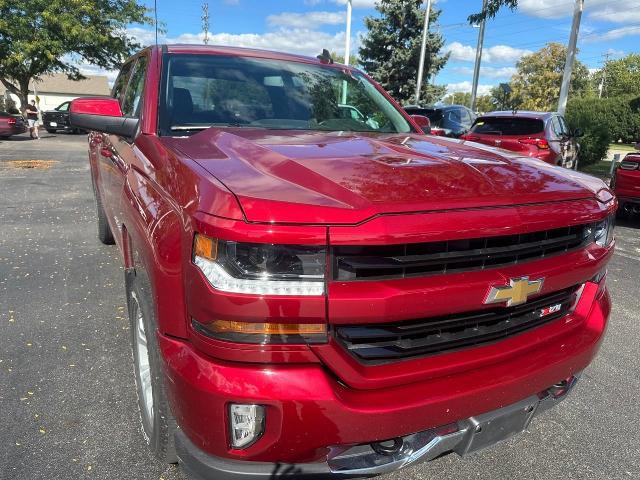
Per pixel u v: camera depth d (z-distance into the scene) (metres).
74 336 3.62
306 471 1.72
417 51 30.19
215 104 3.04
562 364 2.15
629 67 75.38
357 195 1.75
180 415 1.74
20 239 6.04
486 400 1.92
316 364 1.67
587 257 2.22
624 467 2.57
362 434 1.71
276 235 1.57
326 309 1.62
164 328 1.83
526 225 1.91
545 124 10.27
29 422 2.68
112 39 26.78
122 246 3.03
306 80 3.50
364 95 3.68
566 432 2.85
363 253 1.66
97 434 2.61
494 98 79.81
